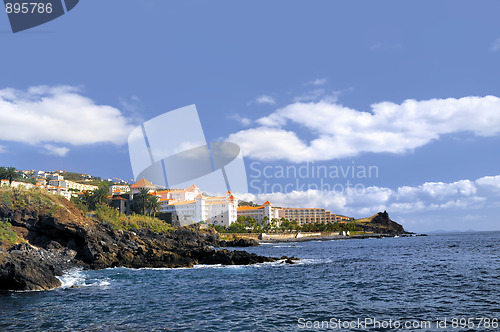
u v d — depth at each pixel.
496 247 81.44
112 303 22.70
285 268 43.31
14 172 136.88
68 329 16.88
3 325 17.62
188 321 18.19
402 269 40.19
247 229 179.38
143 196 125.62
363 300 23.09
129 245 54.16
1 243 42.47
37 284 27.89
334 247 105.88
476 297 23.22
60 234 48.72
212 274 37.97
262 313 19.81
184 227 124.62
